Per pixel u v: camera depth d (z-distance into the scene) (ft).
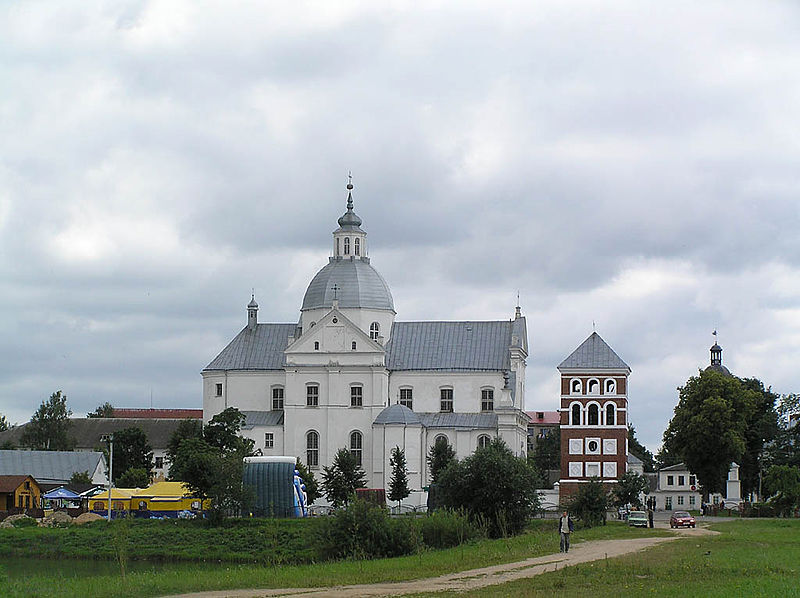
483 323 650.84
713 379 582.35
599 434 578.66
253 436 617.62
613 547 305.12
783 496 552.82
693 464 582.35
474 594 202.80
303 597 207.62
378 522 312.71
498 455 386.52
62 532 435.53
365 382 609.42
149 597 218.38
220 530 429.79
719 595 189.47
